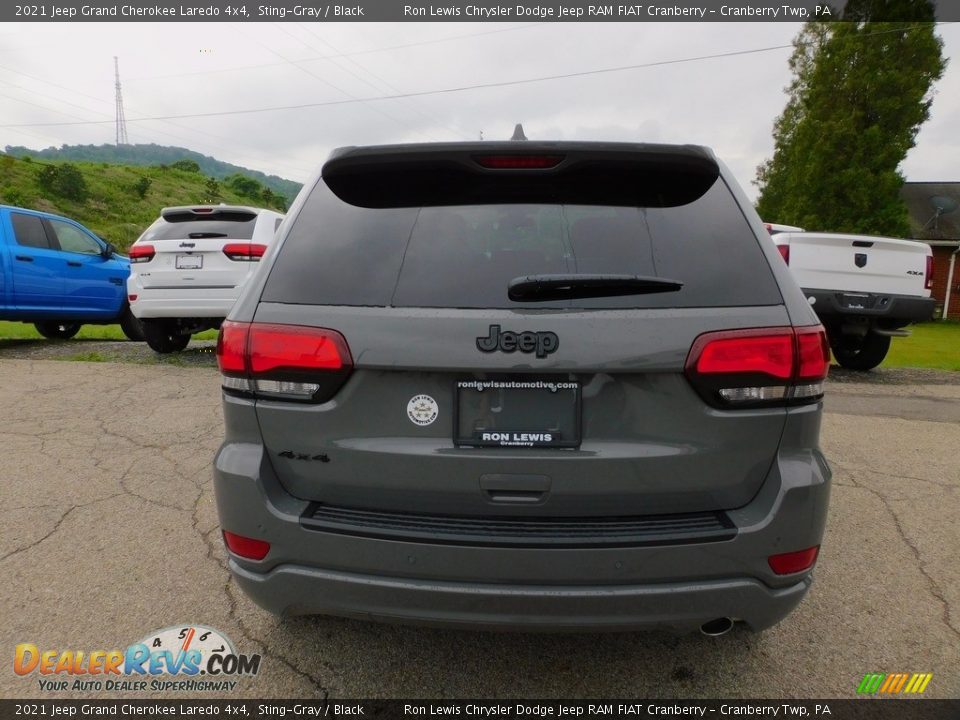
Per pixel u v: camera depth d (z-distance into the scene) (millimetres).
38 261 8234
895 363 9812
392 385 1753
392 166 2006
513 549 1683
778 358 1725
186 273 6918
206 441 4641
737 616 1760
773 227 8312
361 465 1774
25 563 2865
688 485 1729
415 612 1749
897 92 22734
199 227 7105
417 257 1853
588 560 1677
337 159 2006
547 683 2150
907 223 22906
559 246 1852
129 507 3479
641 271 1791
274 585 1828
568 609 1697
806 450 1794
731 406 1714
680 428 1717
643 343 1684
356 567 1753
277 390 1810
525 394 1725
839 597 2680
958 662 2268
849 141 22828
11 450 4395
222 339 1896
